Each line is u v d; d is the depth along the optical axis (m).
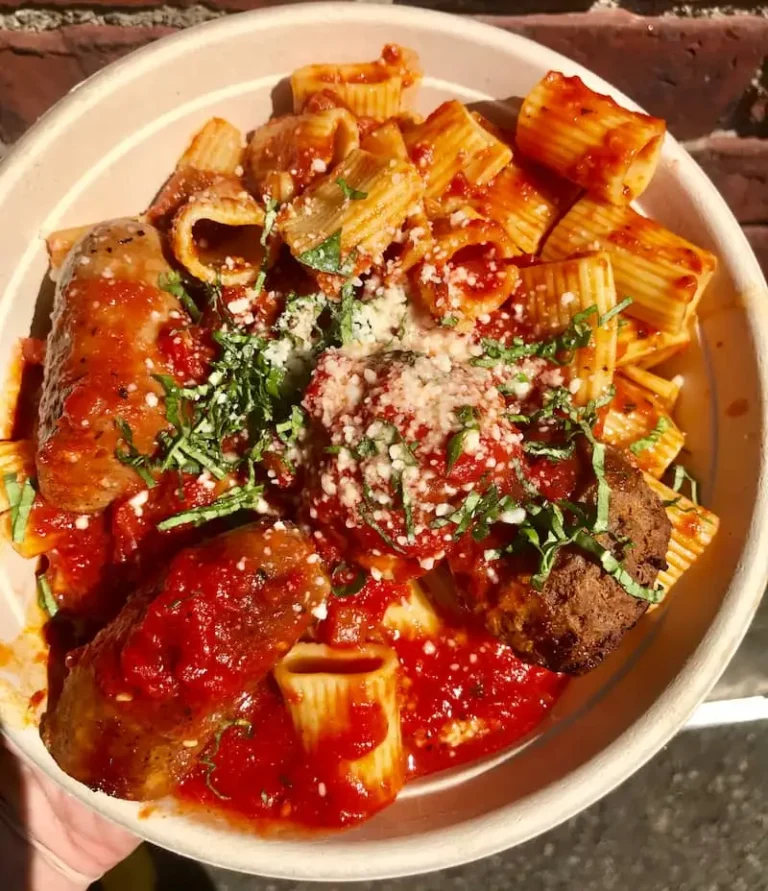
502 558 0.20
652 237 0.23
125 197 0.24
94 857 0.25
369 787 0.21
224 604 0.19
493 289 0.22
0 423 0.23
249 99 0.24
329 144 0.23
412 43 0.23
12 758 0.23
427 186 0.23
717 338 0.23
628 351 0.23
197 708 0.19
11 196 0.22
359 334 0.21
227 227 0.23
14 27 0.25
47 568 0.22
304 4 0.23
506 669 0.23
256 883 0.28
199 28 0.22
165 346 0.21
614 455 0.21
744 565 0.21
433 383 0.19
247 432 0.21
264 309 0.22
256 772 0.21
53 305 0.22
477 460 0.19
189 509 0.21
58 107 0.22
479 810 0.21
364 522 0.19
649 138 0.22
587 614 0.19
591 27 0.26
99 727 0.19
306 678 0.21
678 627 0.22
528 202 0.24
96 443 0.20
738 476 0.22
